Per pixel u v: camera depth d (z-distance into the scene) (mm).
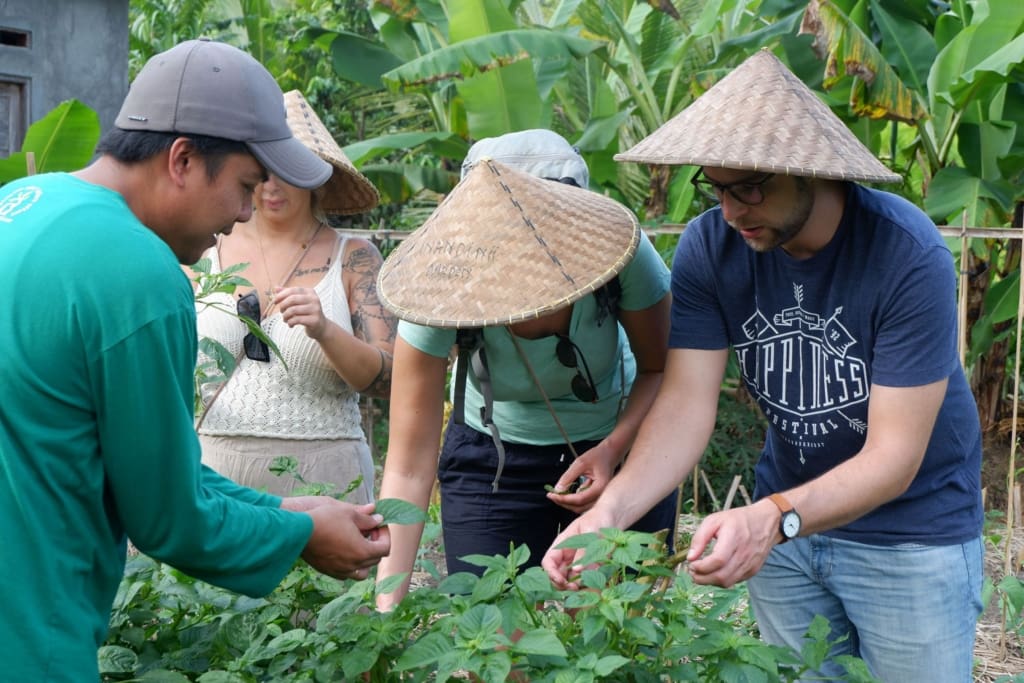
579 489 2742
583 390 2730
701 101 2301
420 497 2680
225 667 2092
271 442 3059
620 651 2000
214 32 10977
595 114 7719
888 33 6891
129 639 2121
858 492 2172
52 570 1597
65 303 1552
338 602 2066
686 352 2541
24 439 1560
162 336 1588
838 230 2281
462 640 1842
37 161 5719
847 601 2598
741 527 2066
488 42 6828
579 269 2281
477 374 2654
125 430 1603
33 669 1582
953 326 2232
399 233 5352
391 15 8172
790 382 2461
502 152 2826
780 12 7438
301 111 3299
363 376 3039
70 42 7418
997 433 7199
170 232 1795
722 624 2031
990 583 3035
